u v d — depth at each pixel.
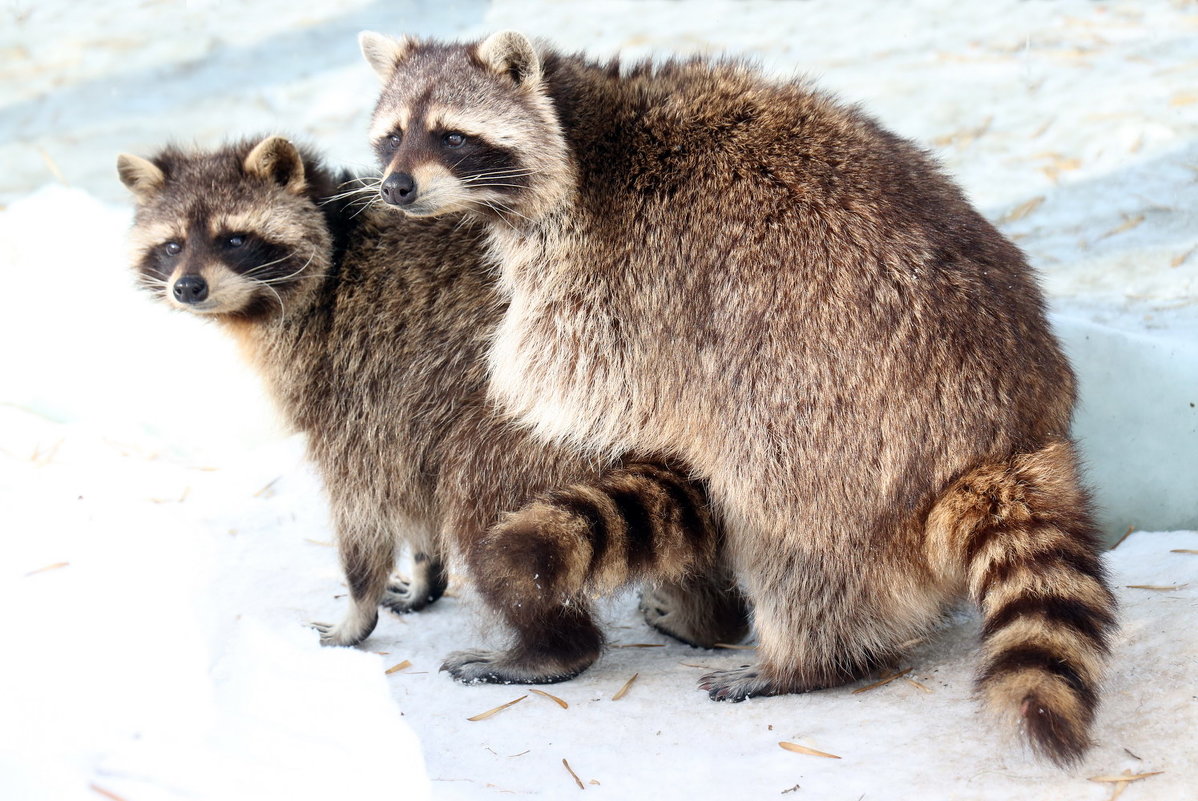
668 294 3.65
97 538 3.60
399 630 4.44
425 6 9.47
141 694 2.83
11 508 4.46
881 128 3.90
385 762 2.78
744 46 8.18
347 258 4.33
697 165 3.70
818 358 3.42
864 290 3.43
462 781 3.09
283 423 4.43
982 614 3.16
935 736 3.09
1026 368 3.45
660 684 3.76
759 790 2.93
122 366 5.82
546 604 3.55
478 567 3.71
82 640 2.95
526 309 3.84
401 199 3.78
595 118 3.86
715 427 3.59
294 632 3.51
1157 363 4.38
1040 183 6.28
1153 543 4.21
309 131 7.71
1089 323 4.49
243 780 2.67
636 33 8.49
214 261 4.22
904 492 3.36
